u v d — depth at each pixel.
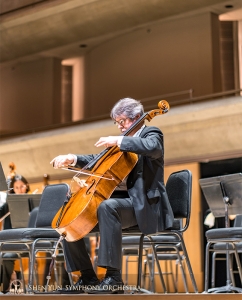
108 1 18.83
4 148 20.86
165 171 16.97
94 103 22.05
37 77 23.42
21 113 23.78
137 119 5.75
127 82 20.67
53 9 19.95
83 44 21.81
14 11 20.97
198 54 18.55
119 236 5.18
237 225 8.02
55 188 7.34
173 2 18.14
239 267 7.01
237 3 17.70
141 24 19.66
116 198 5.47
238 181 7.05
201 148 16.06
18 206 8.41
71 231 5.19
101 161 5.62
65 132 18.80
